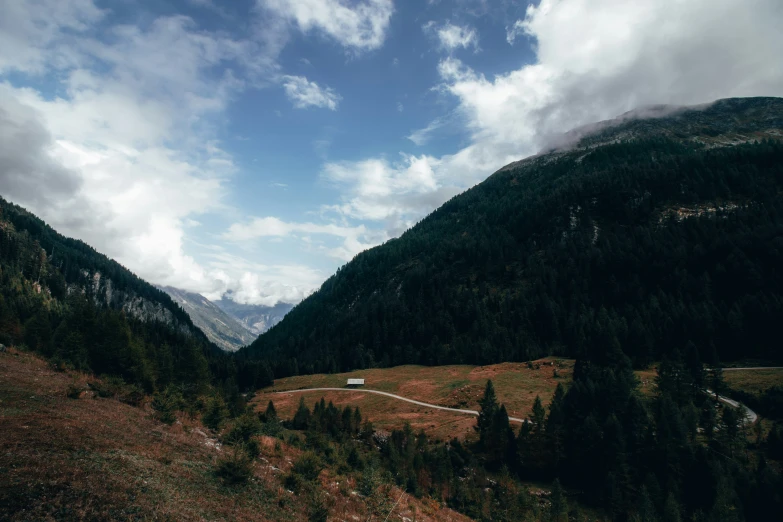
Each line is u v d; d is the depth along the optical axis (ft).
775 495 151.43
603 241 601.62
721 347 346.74
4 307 252.42
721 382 259.80
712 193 603.67
